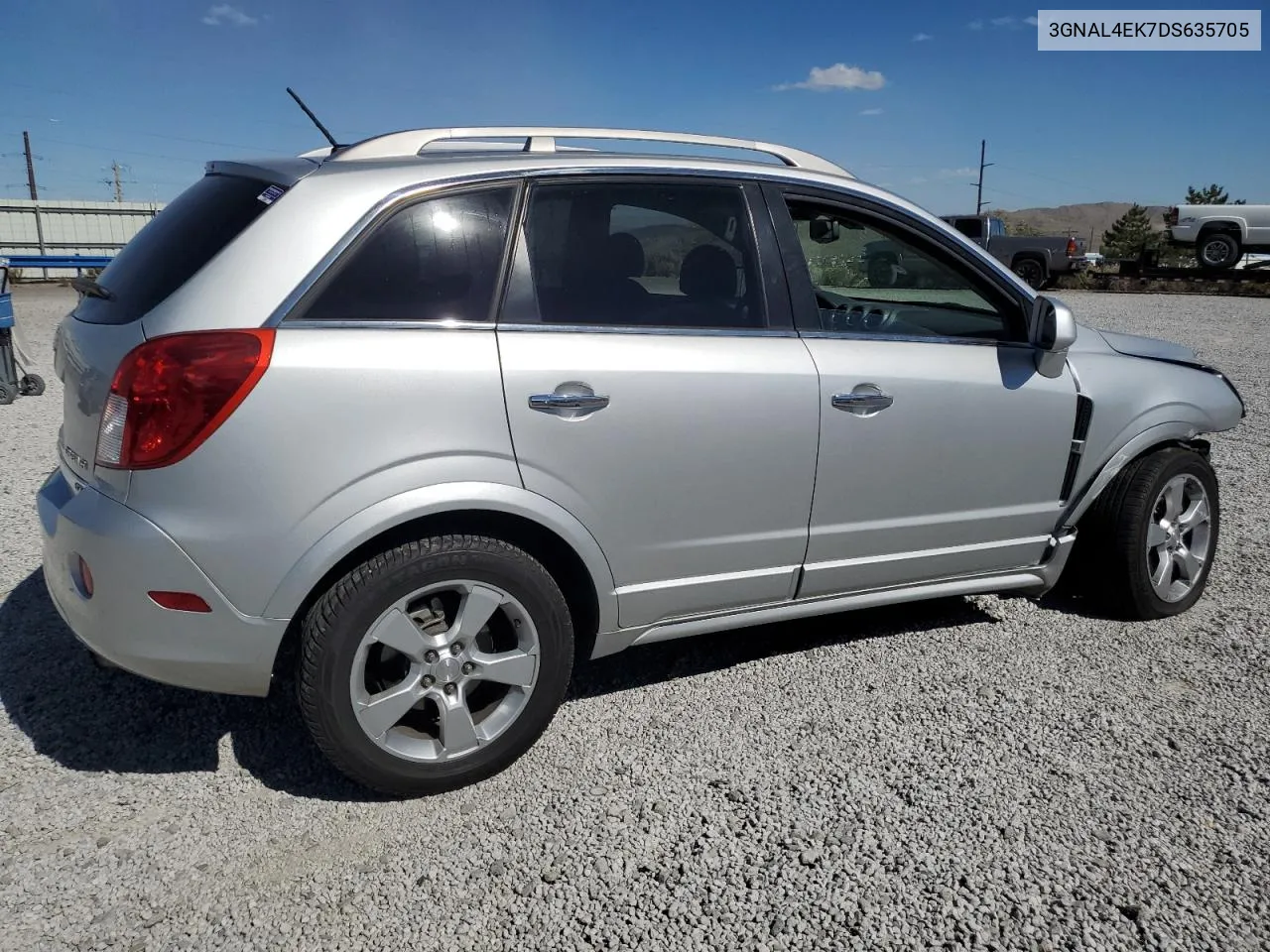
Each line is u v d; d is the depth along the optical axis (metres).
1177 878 2.52
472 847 2.65
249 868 2.56
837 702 3.45
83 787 2.89
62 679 3.52
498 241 2.88
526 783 2.96
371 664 2.87
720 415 3.10
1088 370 3.88
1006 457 3.69
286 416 2.55
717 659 3.80
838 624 4.15
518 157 2.99
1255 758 3.09
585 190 3.03
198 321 2.55
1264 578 4.66
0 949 2.25
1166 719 3.33
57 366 3.15
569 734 3.25
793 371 3.22
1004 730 3.25
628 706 3.43
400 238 2.77
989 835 2.69
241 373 2.52
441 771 2.86
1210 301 21.47
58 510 2.74
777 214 3.34
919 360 3.47
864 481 3.41
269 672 2.70
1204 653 3.85
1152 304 20.64
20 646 3.76
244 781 2.95
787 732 3.25
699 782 2.95
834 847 2.64
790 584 3.42
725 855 2.62
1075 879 2.51
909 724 3.30
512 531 2.98
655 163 3.15
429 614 2.85
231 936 2.31
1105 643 3.95
